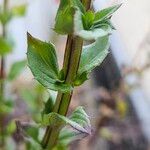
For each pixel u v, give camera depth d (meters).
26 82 0.52
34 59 0.21
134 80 0.49
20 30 0.58
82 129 0.20
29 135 0.25
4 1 0.41
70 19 0.16
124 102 0.49
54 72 0.21
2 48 0.40
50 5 0.58
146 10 0.51
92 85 0.52
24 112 0.47
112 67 0.49
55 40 0.50
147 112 0.51
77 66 0.21
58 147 0.26
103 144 0.49
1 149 0.41
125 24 0.50
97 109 0.49
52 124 0.22
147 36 0.48
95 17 0.18
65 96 0.22
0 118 0.41
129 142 0.49
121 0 0.21
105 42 0.22
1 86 0.41
